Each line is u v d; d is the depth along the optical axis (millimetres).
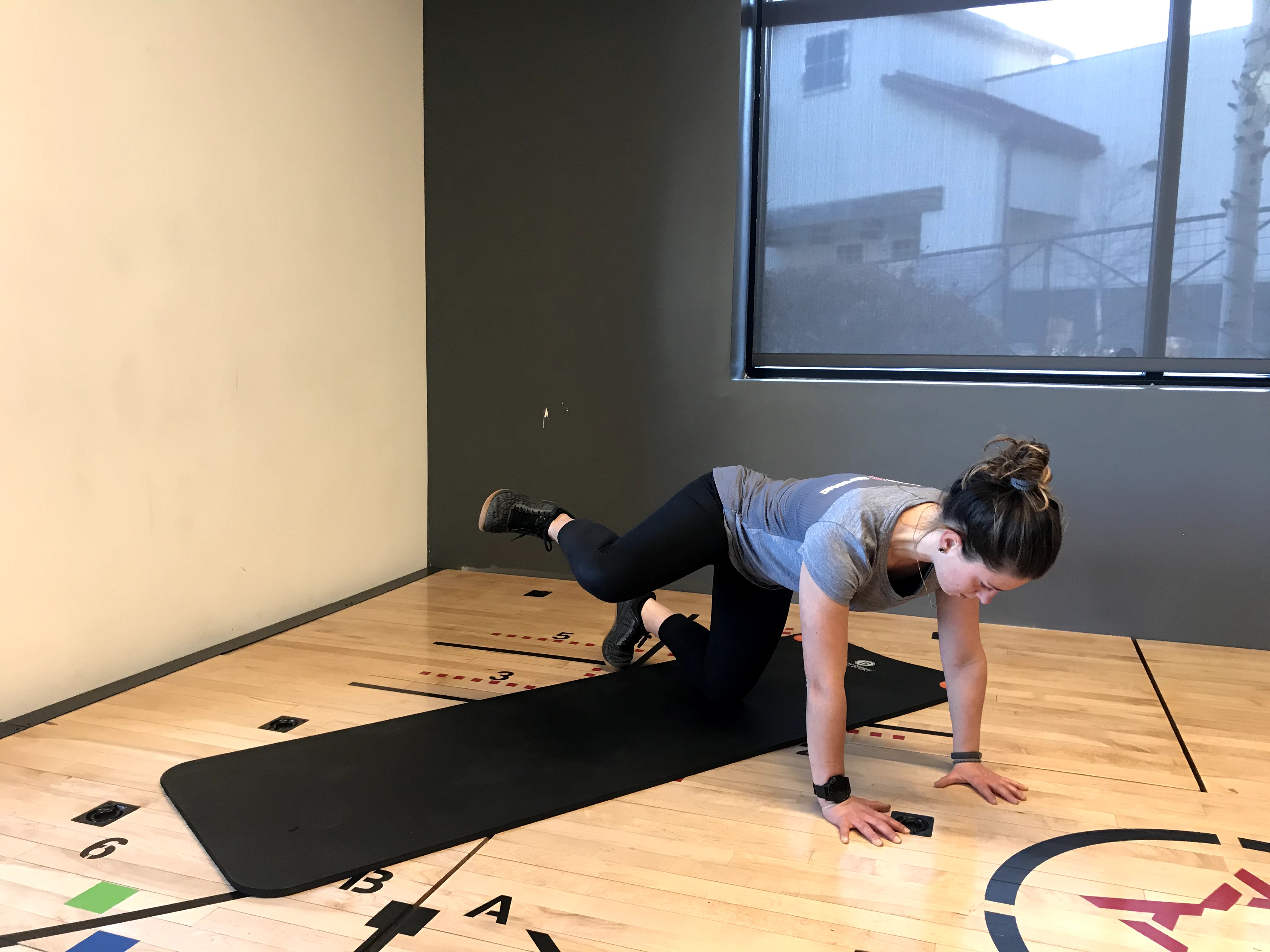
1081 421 3326
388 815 1912
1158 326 3381
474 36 4000
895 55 3607
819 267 3805
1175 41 3254
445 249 4148
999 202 3529
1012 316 3559
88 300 2580
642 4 3742
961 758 2100
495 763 2176
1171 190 3312
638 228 3846
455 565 4262
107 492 2676
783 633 3264
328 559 3641
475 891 1660
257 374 3219
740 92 3650
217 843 1790
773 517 1991
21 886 1656
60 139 2473
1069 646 3213
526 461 4125
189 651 2996
